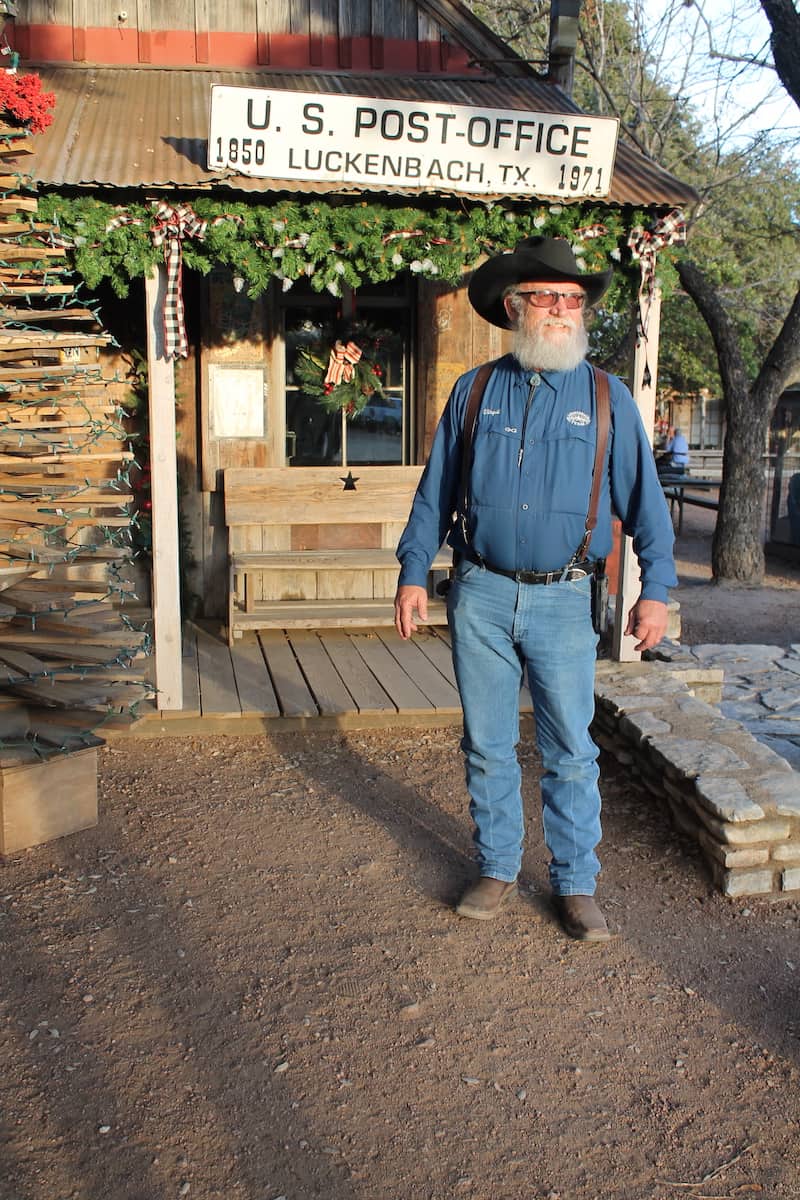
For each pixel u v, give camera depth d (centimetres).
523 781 488
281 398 741
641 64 1498
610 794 473
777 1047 295
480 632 338
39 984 312
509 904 369
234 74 681
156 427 518
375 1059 284
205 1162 244
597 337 1686
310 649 679
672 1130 261
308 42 696
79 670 403
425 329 720
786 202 2070
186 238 505
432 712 553
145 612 685
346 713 546
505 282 323
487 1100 269
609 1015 307
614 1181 243
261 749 521
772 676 732
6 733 392
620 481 331
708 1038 298
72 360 440
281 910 361
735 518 1161
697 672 590
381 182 496
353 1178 241
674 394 2656
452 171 500
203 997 309
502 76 708
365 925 352
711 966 335
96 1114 259
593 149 504
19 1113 258
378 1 698
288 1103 265
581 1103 270
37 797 404
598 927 344
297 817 440
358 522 730
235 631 684
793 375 1129
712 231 2030
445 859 402
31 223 466
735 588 1149
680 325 2212
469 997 313
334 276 519
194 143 534
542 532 323
